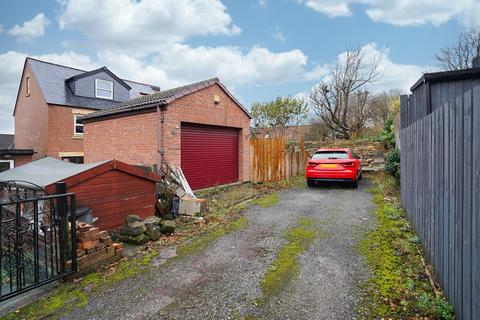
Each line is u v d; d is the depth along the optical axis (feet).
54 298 10.34
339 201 24.59
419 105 24.70
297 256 13.24
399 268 11.53
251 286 10.69
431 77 21.91
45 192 13.61
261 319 8.73
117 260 13.42
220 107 33.88
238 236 16.44
